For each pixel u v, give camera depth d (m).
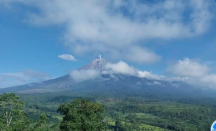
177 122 123.81
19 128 28.56
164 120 132.25
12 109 30.61
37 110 159.88
